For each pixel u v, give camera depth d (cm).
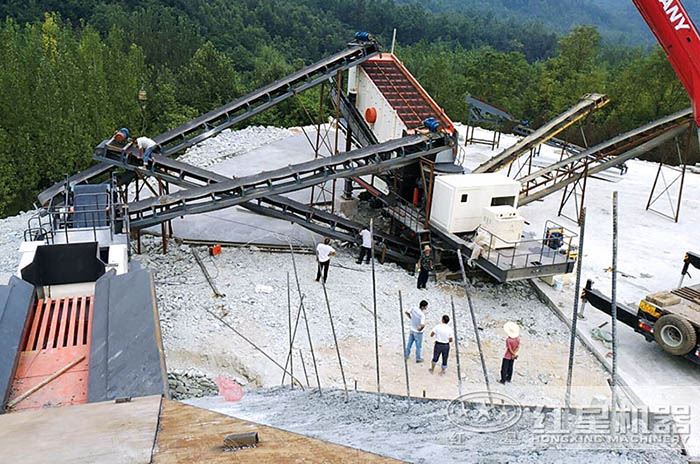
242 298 1568
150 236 1970
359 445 453
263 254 1894
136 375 606
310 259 1880
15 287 833
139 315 732
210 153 3238
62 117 3850
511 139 4009
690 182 3172
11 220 2397
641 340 1477
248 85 7269
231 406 675
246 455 275
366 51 2338
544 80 7344
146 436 299
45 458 266
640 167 3478
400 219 1984
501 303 1695
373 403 687
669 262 2041
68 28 7425
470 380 1263
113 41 6231
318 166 1781
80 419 343
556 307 1650
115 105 4731
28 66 4212
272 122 4941
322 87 2412
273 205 1928
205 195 1723
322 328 1453
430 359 1357
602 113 6338
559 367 1350
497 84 7556
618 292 1770
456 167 1944
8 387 636
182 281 1656
